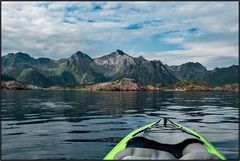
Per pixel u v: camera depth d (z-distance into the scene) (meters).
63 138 11.47
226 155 8.77
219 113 22.20
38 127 14.41
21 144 10.30
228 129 13.95
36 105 29.95
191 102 38.12
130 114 21.16
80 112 22.42
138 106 29.70
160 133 9.29
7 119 17.73
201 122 16.69
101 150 9.45
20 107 26.88
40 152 9.18
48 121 16.80
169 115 20.66
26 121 16.80
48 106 28.64
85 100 41.78
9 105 29.53
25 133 12.62
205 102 38.22
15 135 12.12
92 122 16.45
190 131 10.09
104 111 23.39
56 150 9.43
